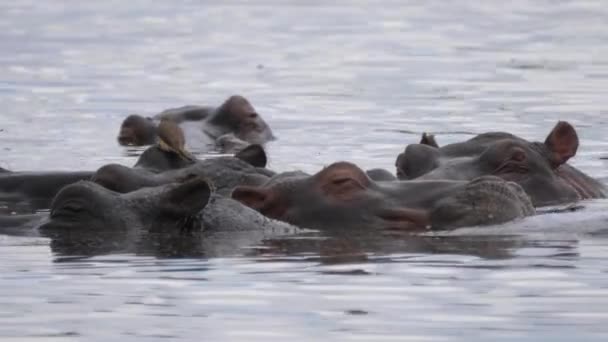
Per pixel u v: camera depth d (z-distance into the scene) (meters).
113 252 49.09
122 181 57.28
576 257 46.62
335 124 93.25
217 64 131.12
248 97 108.62
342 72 123.12
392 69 124.31
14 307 40.94
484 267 45.25
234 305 40.88
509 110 98.12
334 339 37.25
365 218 53.78
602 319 38.72
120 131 88.19
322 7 184.25
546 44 143.00
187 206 53.19
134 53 140.00
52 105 104.75
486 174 61.69
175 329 38.41
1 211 59.16
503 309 39.91
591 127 89.56
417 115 96.50
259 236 52.44
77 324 39.00
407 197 54.34
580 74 118.50
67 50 141.50
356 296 41.69
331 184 54.94
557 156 64.06
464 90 109.38
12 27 163.12
